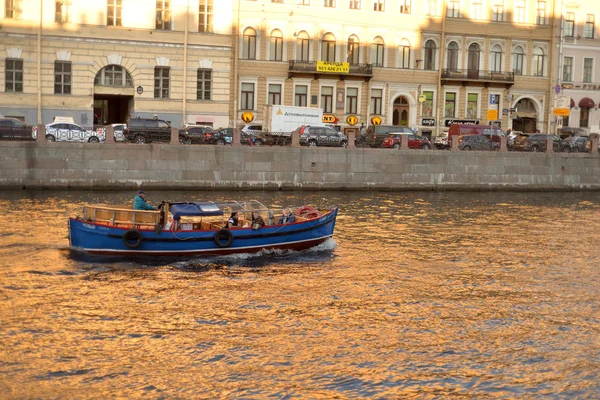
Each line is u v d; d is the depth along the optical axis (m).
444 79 58.03
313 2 55.06
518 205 38.34
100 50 49.72
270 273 22.09
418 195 40.97
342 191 41.22
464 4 58.44
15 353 15.18
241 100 54.19
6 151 36.56
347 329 17.12
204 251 23.72
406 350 15.94
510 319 18.16
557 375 14.85
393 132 46.34
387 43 57.09
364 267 23.05
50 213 30.06
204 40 51.94
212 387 13.96
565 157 44.97
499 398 13.84
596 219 34.19
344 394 13.80
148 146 38.31
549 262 24.45
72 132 39.50
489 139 44.91
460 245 26.81
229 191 39.28
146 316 17.69
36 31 48.06
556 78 60.75
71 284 20.20
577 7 60.97
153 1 50.62
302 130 44.28
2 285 19.83
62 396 13.46
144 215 23.44
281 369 14.79
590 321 18.14
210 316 17.81
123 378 14.23
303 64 54.75
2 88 47.69
